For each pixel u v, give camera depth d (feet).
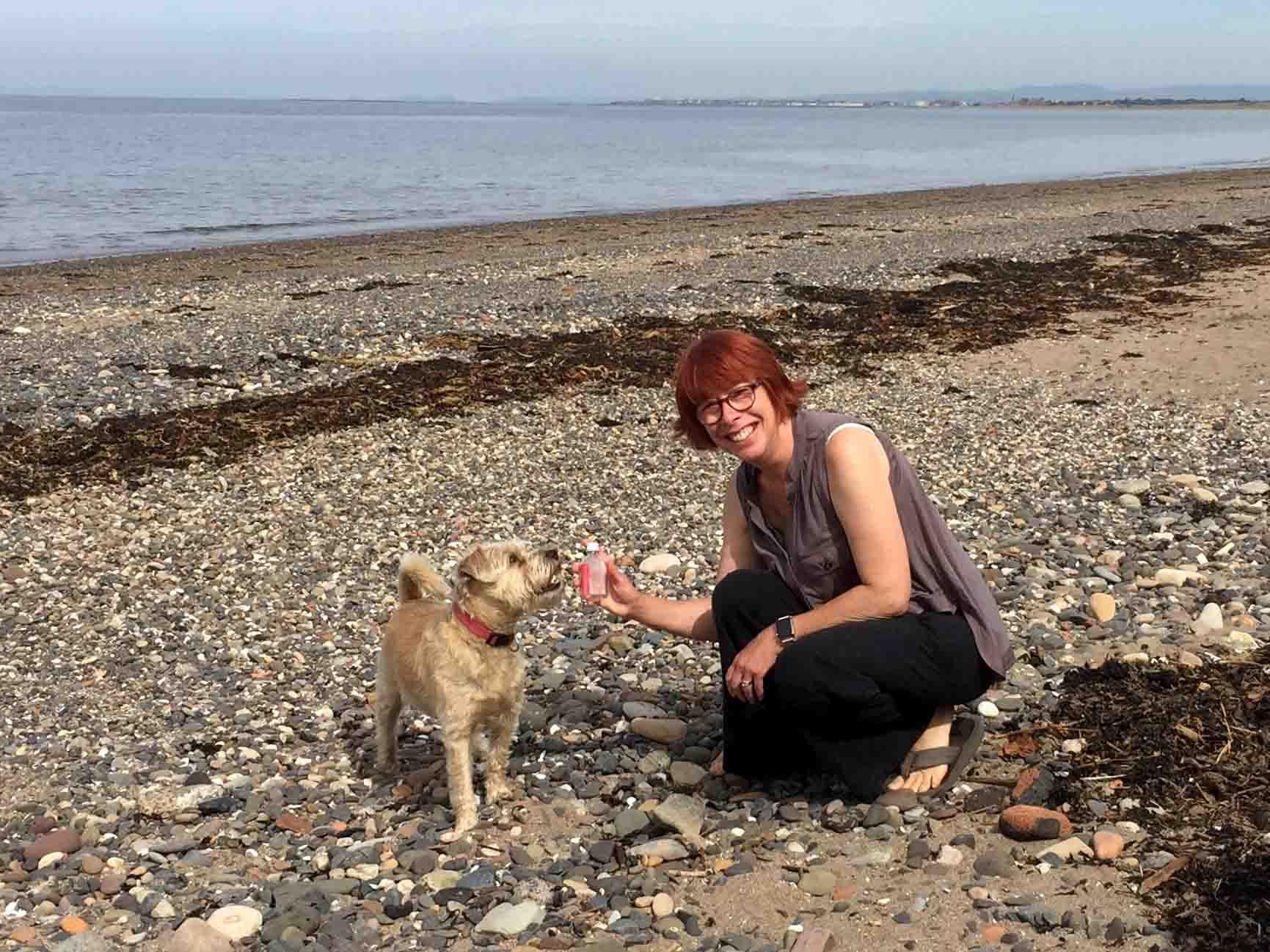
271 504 15.30
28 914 7.28
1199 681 9.36
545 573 8.13
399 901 7.25
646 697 10.09
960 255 36.91
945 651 7.73
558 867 7.59
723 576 8.62
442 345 23.75
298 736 9.74
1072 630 10.87
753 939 6.76
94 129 166.09
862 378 22.08
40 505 15.21
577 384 21.33
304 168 88.17
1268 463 16.24
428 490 15.90
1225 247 37.22
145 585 12.89
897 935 6.70
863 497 7.54
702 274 33.37
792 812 7.96
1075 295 29.30
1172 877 6.98
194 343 23.95
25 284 32.99
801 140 162.71
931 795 8.05
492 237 45.52
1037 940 6.60
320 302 28.94
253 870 7.72
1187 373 21.91
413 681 8.52
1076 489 15.37
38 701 10.37
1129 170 92.94
